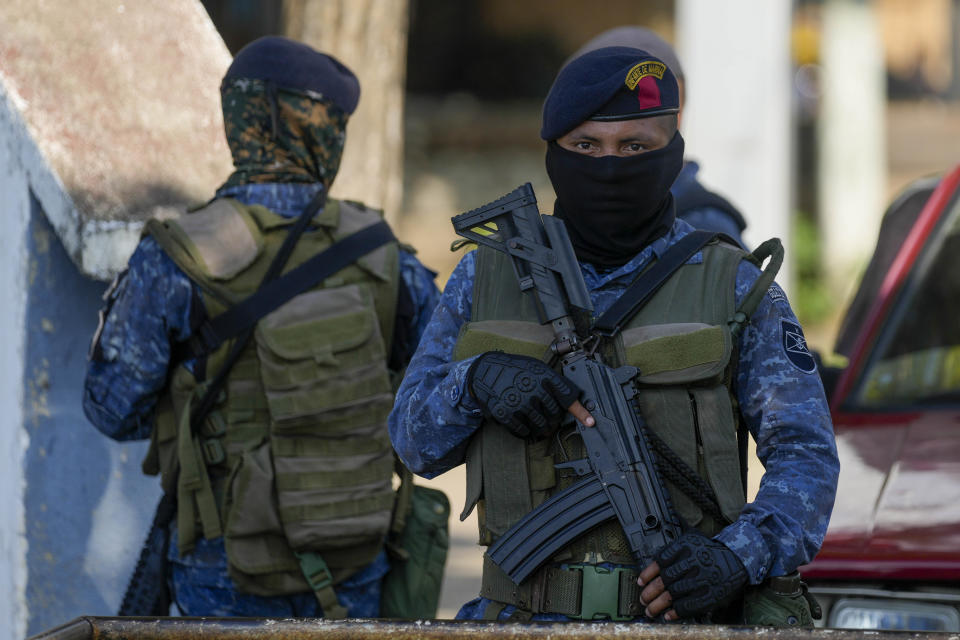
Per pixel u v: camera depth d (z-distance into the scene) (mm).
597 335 8266
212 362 10742
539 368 8039
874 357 13875
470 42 89500
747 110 30984
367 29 19500
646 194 8336
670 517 7922
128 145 12891
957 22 97062
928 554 10492
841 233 53312
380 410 10977
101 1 13703
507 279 8570
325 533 10633
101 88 13109
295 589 10781
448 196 71312
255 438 10758
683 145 8516
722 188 31203
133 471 13102
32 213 12398
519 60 89000
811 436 8086
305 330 10797
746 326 8320
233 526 10562
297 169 11320
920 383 13469
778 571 7820
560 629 7102
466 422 8289
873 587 10688
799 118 61844
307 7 19359
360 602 11234
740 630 7004
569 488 8062
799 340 8328
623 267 8492
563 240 8383
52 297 12516
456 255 59312
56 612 12602
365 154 19531
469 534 25469
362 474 10867
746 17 30891
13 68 12766
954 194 14773
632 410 8039
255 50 11320
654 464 8008
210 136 13523
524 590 8156
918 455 12133
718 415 8148
